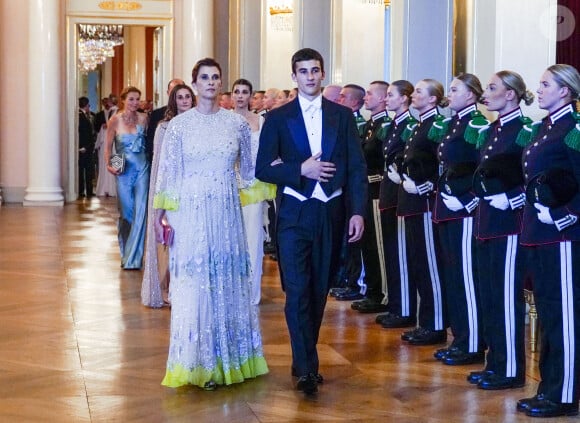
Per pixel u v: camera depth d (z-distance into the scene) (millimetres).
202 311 5402
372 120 7684
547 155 4801
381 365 5926
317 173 5234
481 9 7285
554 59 6977
